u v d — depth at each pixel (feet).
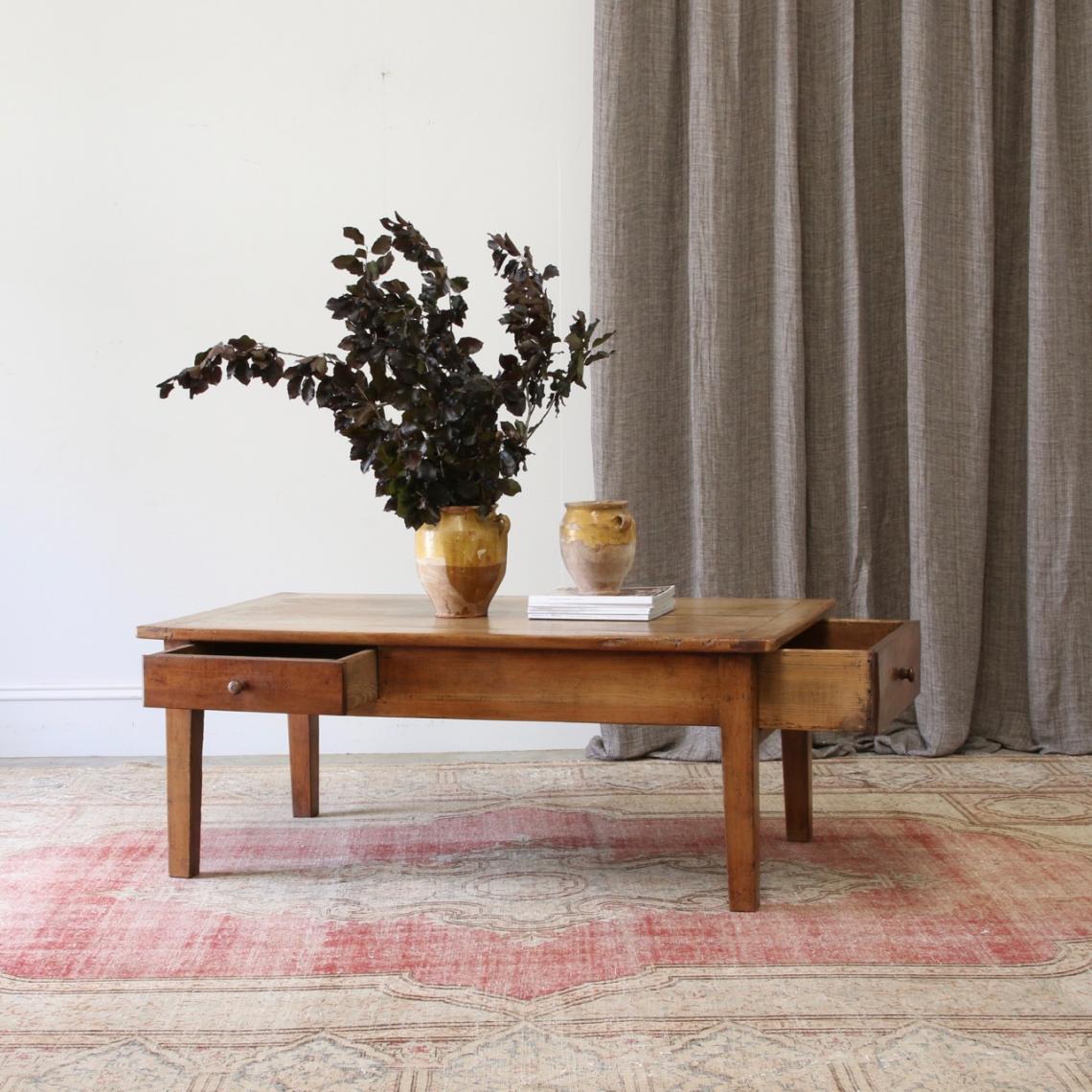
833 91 10.62
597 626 7.23
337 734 11.15
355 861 7.86
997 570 10.89
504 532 7.79
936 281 10.46
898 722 10.93
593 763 10.54
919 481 10.48
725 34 10.39
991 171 10.47
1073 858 7.68
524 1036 5.38
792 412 10.51
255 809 9.14
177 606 11.07
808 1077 4.99
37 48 10.81
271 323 10.96
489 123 10.97
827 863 7.69
